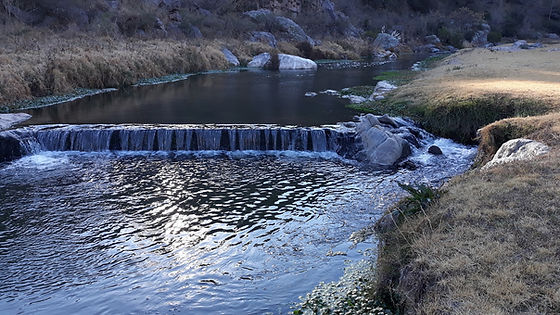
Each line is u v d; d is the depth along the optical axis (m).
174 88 29.73
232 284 8.27
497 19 95.62
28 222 10.98
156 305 7.73
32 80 25.20
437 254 6.65
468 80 24.33
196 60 40.03
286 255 9.23
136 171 14.82
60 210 11.67
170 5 56.94
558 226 6.85
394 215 9.41
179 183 13.65
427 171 14.55
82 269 8.94
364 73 38.97
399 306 6.55
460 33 82.00
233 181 13.80
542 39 87.06
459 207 7.99
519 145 12.12
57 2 44.25
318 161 15.91
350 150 16.61
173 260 9.21
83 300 7.94
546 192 8.00
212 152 17.11
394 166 15.24
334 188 13.12
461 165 15.08
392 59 58.09
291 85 31.11
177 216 11.28
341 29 75.38
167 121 19.38
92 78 29.02
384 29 83.19
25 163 15.72
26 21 42.06
